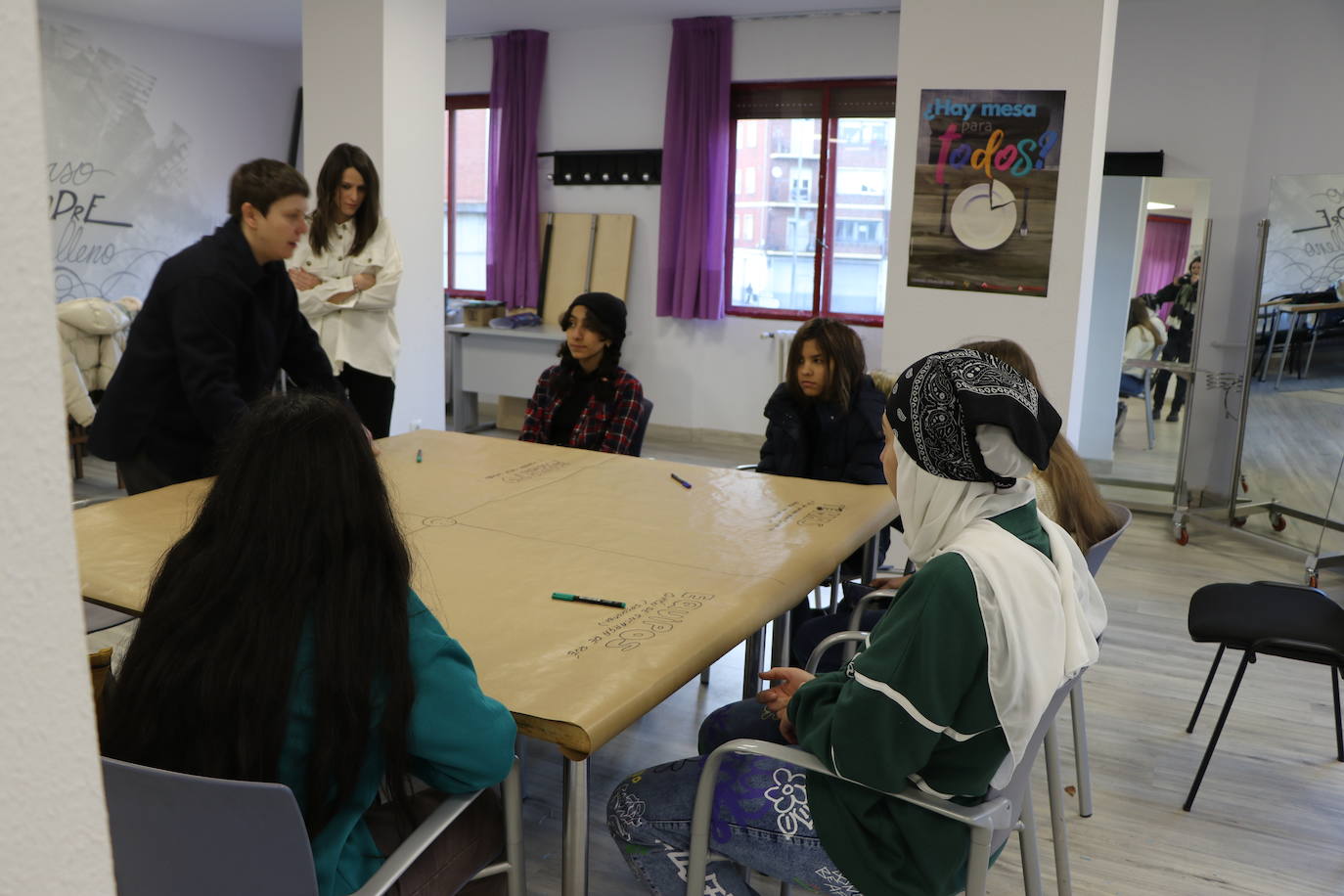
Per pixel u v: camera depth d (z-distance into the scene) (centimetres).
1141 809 269
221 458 126
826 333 309
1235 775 287
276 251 281
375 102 482
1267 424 500
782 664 241
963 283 404
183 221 786
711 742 192
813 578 211
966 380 136
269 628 117
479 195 807
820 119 668
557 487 276
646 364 743
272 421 123
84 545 212
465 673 132
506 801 150
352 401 426
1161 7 550
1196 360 551
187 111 777
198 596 120
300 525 119
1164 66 555
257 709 116
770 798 155
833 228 683
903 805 140
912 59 398
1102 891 234
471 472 291
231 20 720
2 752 36
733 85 685
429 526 237
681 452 698
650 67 705
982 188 394
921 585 132
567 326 343
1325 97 513
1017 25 379
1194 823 263
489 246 777
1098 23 366
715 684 337
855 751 134
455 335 729
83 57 704
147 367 275
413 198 504
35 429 36
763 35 668
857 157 668
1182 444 543
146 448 283
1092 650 140
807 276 694
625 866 240
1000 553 134
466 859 149
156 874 117
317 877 121
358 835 133
